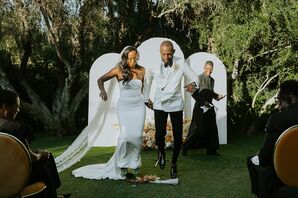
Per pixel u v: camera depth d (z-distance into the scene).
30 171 3.67
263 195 4.01
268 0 11.57
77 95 12.74
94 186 6.15
